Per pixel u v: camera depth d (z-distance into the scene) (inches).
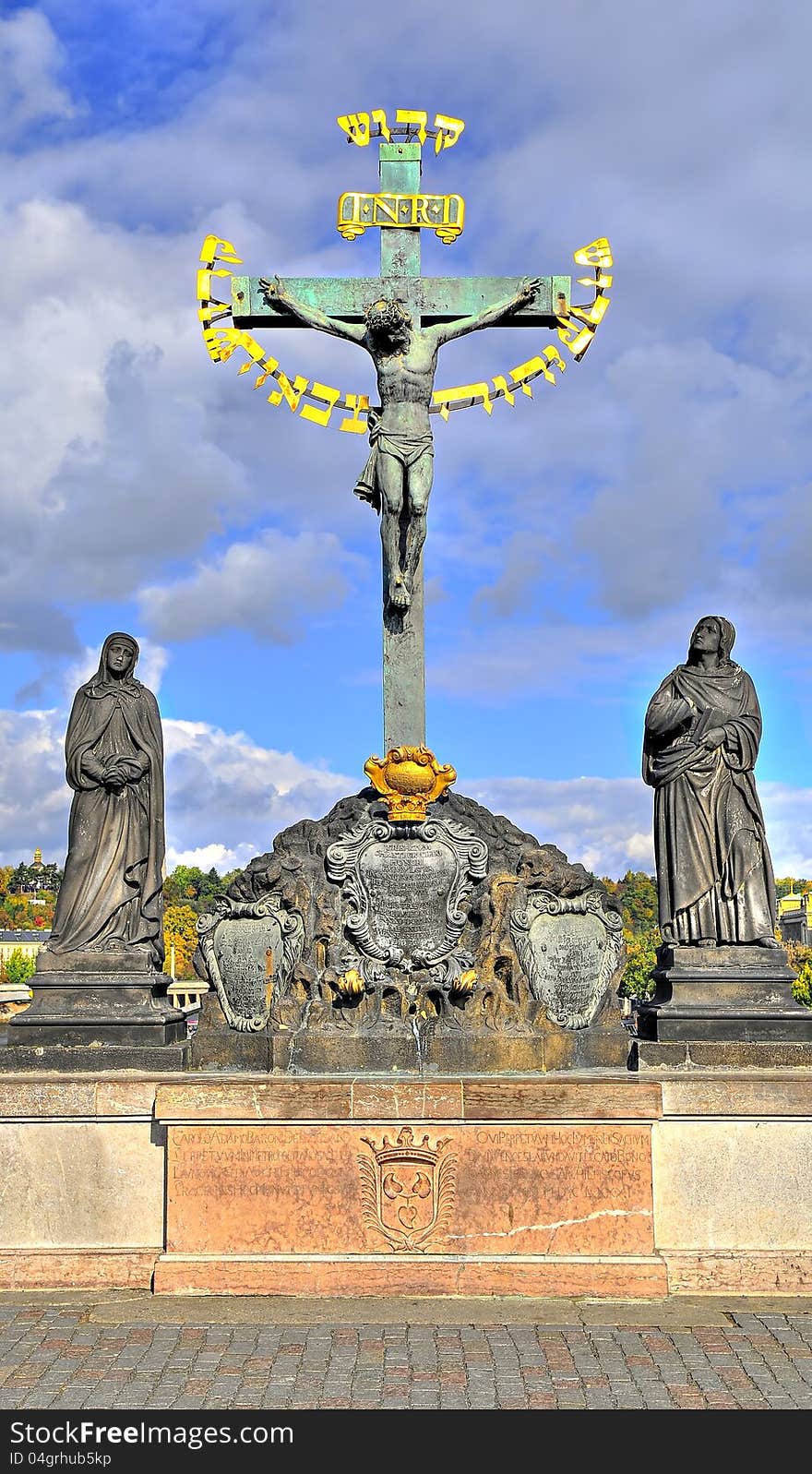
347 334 640.4
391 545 626.5
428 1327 478.9
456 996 571.5
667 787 592.4
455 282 649.0
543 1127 528.4
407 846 587.8
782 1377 429.7
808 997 2957.7
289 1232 525.7
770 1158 536.4
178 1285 518.9
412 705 628.1
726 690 593.3
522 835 603.8
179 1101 526.6
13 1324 484.7
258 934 584.1
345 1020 571.2
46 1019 565.9
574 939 585.6
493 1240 525.0
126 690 603.5
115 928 584.4
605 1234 524.1
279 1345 459.8
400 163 658.2
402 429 627.8
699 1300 513.7
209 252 644.1
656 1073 547.5
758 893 581.3
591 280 654.5
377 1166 527.5
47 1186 539.8
